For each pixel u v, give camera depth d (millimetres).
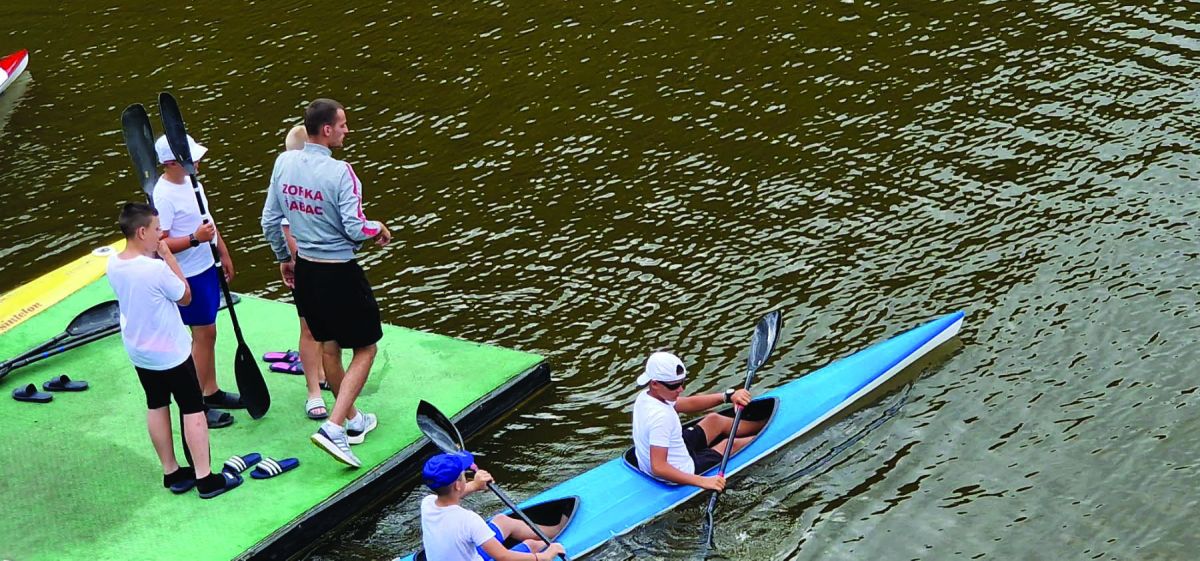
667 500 11211
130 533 10516
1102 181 16453
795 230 16047
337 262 10734
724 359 13664
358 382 11125
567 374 13539
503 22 22891
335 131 10523
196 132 19562
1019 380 12930
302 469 11352
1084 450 11859
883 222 16047
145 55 22500
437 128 19359
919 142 17875
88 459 11531
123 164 18828
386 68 21406
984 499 11352
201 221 11281
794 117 18844
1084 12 21359
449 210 17109
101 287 14945
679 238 16062
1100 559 10539
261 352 13258
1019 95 18859
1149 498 11188
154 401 10578
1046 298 14188
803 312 14367
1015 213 15945
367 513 11367
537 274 15531
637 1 23344
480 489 11023
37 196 18078
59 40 23375
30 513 10805
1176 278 14281
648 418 11094
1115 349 13234
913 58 20328
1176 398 12438
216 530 10539
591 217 16719
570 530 10805
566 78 20609
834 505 11398
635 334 14188
